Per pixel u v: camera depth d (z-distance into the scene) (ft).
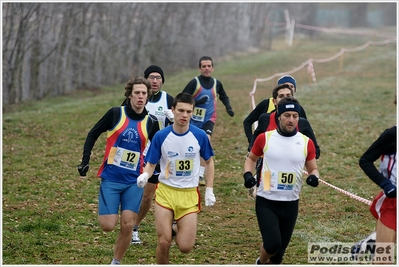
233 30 305.94
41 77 175.01
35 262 50.42
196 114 76.74
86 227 61.57
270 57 292.40
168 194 43.78
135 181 46.65
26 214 65.82
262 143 42.60
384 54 291.38
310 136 48.85
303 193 74.02
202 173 77.71
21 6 151.33
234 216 65.51
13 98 157.58
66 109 148.56
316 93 171.22
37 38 165.89
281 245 43.09
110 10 200.75
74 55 192.54
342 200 71.05
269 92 179.11
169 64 237.25
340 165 89.86
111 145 46.60
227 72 232.53
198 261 50.70
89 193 75.72
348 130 116.78
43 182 81.05
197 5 252.83
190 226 43.04
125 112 46.73
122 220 46.11
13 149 102.99
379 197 40.52
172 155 43.57
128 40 213.05
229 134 116.37
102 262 50.55
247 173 42.60
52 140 111.04
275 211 42.57
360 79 204.85
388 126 120.98
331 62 264.93
